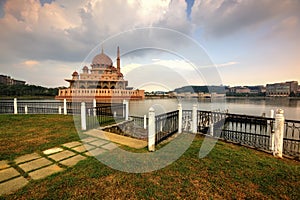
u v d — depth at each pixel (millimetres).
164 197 2164
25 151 3672
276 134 3846
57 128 6008
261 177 2711
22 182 2422
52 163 3100
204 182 2529
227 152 3877
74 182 2451
